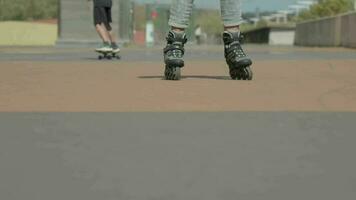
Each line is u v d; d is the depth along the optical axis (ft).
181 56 27.20
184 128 19.49
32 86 25.48
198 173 15.98
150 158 17.37
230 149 17.94
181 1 27.07
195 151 17.81
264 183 15.19
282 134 19.06
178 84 25.93
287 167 16.53
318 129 19.48
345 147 18.15
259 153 17.70
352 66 32.73
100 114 20.89
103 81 26.81
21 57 41.09
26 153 17.72
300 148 18.06
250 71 27.27
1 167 16.56
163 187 14.87
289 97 23.30
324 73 29.68
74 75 28.81
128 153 17.69
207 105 22.02
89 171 16.20
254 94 23.80
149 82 26.48
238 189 14.73
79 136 18.85
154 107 21.74
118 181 15.35
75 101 22.59
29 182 15.34
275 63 34.71
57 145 18.21
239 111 21.25
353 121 20.25
